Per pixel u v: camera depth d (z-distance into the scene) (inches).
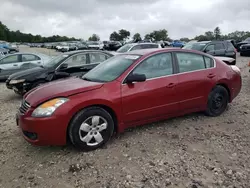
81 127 152.6
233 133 181.2
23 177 133.0
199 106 202.4
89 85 160.7
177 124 199.0
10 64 467.5
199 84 197.2
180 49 195.8
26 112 149.9
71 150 159.8
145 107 173.3
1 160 150.9
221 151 154.6
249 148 157.6
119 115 164.6
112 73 174.9
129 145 164.6
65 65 312.5
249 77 414.0
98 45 1600.6
